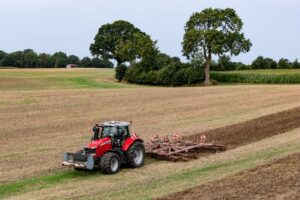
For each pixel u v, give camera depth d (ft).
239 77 292.20
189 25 297.53
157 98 157.48
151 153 69.67
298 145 77.61
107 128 63.00
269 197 47.83
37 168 64.59
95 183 56.59
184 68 290.15
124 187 54.44
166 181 56.70
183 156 69.87
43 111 123.24
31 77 309.42
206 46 287.28
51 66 548.31
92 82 291.58
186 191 51.21
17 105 131.95
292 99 152.35
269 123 103.55
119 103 142.72
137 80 298.97
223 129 97.09
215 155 71.61
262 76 283.18
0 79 287.69
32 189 54.44
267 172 58.59
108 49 395.34
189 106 138.00
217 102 147.64
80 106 134.41
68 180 58.34
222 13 286.87
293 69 346.74
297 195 48.26
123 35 392.68
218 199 47.70
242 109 130.52
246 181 54.60
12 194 52.65
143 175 60.13
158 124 105.91
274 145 78.28
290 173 57.52
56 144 82.43
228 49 287.28
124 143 63.36
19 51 538.88
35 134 92.58
